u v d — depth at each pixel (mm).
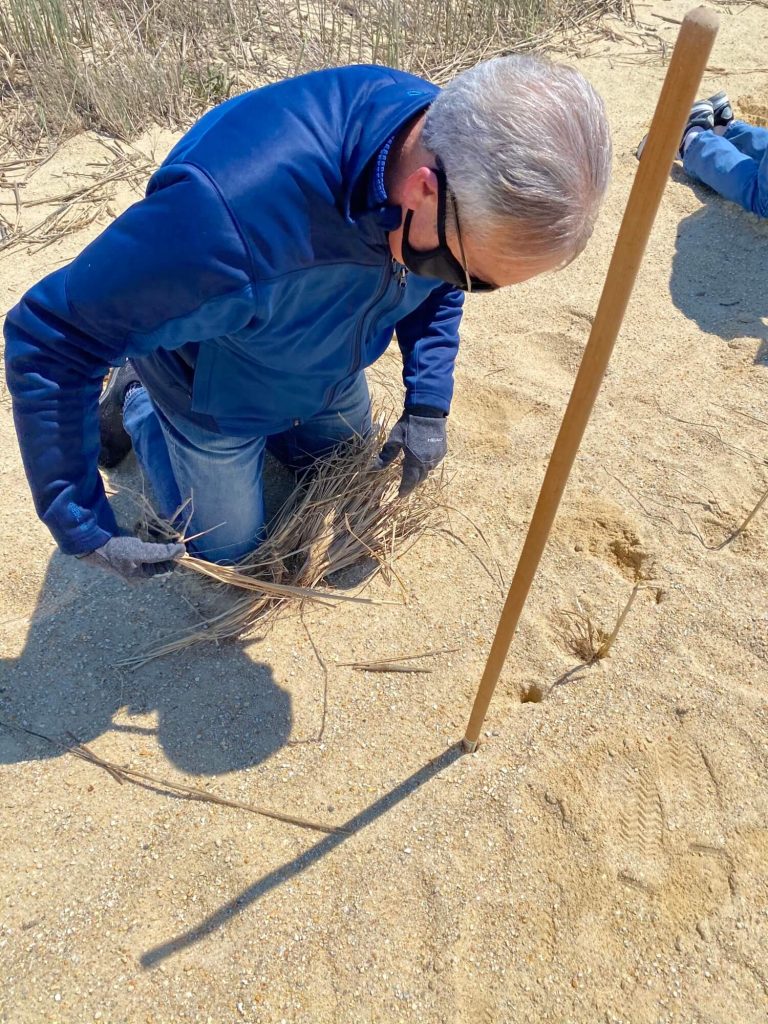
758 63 4230
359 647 2123
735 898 1736
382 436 2488
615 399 2715
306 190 1387
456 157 1237
